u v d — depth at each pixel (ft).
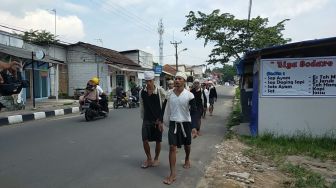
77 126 41.55
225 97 122.52
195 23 124.06
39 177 20.25
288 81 33.68
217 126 45.68
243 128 41.78
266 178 21.58
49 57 86.38
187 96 20.89
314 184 20.24
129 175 21.17
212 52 123.65
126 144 30.81
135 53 141.08
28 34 101.60
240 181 20.70
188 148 22.56
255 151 29.17
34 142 30.60
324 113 32.91
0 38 70.54
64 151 27.20
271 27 121.08
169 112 21.40
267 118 34.32
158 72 152.25
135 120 48.32
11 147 28.30
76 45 106.11
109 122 45.80
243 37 118.42
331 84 32.71
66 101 80.84
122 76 118.21
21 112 52.80
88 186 18.93
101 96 50.14
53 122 45.57
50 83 89.61
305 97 33.32
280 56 34.78
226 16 120.78
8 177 20.13
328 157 27.30
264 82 34.32
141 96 22.91
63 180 19.83
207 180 20.65
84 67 106.52
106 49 127.03
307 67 33.14
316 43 31.71
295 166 24.02
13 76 9.02
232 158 26.71
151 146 30.25
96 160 24.63
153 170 22.45
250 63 47.50
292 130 33.68
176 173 21.91
